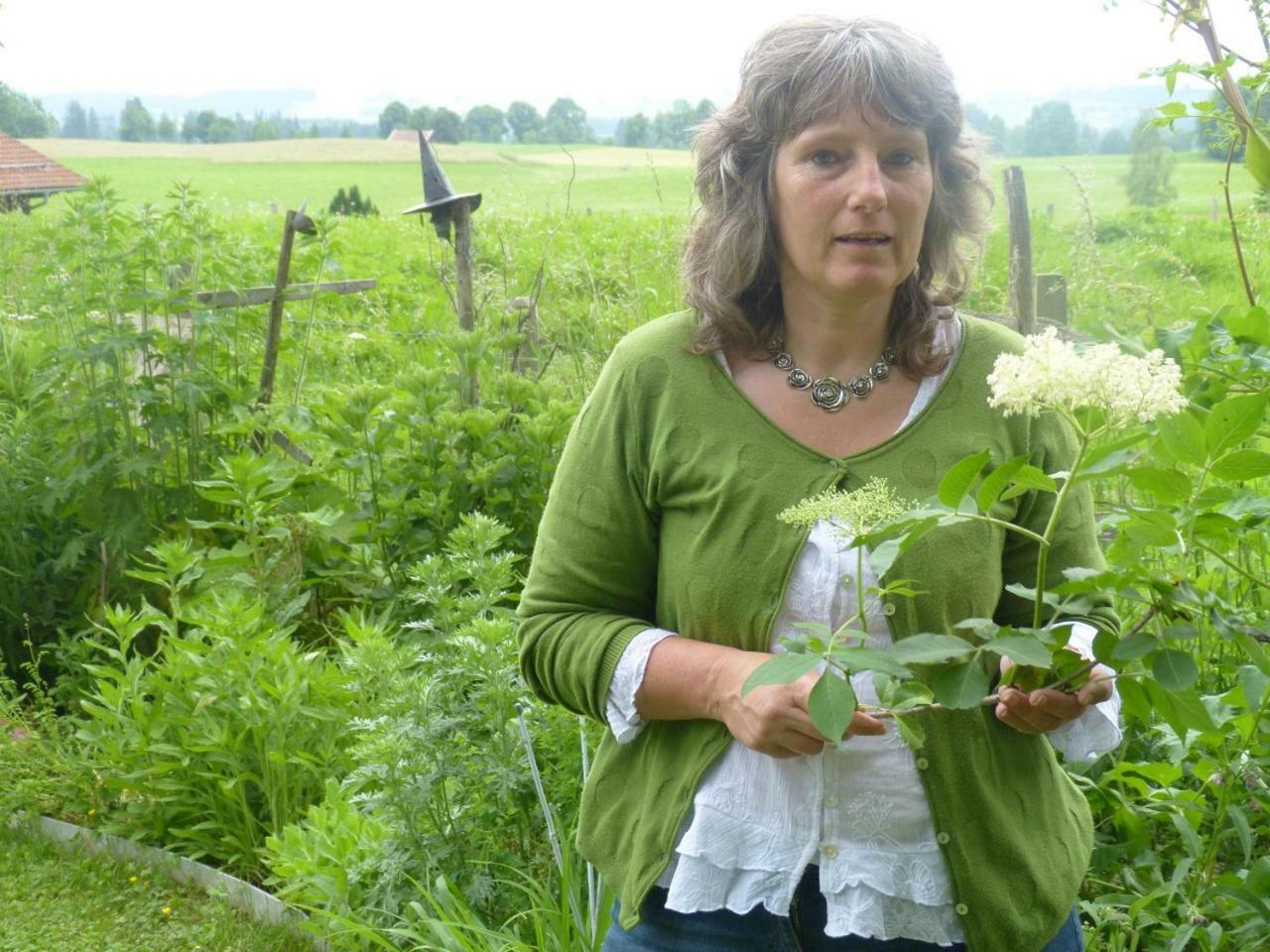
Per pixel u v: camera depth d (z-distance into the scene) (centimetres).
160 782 414
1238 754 276
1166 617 181
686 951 206
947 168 207
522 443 530
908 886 198
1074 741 211
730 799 203
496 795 342
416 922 320
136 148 9631
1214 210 1670
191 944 375
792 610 199
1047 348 165
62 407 589
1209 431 169
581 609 217
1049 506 206
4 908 398
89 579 559
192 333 591
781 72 195
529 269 938
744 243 202
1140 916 279
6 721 470
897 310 207
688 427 206
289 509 529
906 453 200
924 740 192
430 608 502
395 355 873
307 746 414
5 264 867
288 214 637
